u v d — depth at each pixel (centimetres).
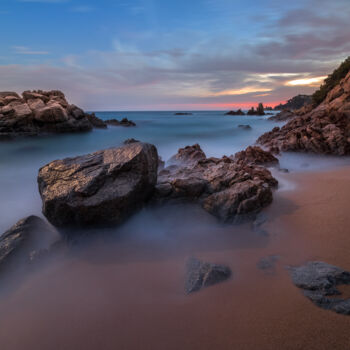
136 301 374
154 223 645
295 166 1313
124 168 604
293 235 541
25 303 379
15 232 520
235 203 654
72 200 541
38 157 2359
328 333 295
